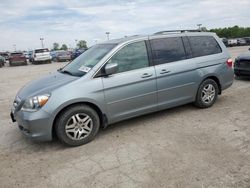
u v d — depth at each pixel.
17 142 4.48
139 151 3.85
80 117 4.15
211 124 4.74
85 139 4.21
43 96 3.89
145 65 4.71
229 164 3.33
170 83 4.96
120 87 4.39
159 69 4.81
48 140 4.01
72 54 32.25
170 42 5.09
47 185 3.14
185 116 5.25
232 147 3.79
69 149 4.09
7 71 19.86
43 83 4.43
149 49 4.79
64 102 3.91
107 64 4.31
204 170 3.23
